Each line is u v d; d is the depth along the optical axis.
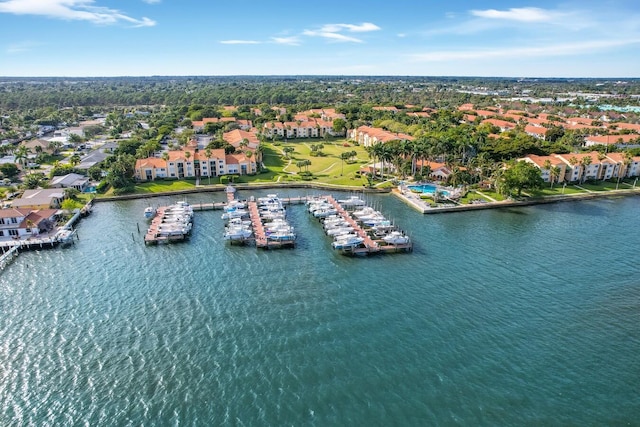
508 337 72.19
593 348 69.56
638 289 88.44
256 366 65.38
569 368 65.06
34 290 89.06
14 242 109.75
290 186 170.75
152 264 100.81
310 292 87.38
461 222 131.00
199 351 68.88
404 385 61.56
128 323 76.56
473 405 58.03
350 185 169.12
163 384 62.03
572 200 157.25
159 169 173.00
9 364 66.56
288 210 143.12
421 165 178.12
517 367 65.19
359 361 66.38
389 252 108.06
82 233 121.25
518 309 80.81
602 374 63.81
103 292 87.75
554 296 85.62
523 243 113.69
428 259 103.50
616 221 132.50
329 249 109.94
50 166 196.88
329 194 161.50
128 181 163.00
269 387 61.28
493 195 156.88
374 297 85.31
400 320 77.12
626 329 74.56
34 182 158.00
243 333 73.31
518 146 184.38
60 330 74.94
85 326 76.00
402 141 180.38
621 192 166.38
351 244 108.12
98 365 66.06
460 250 109.00
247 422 55.41
